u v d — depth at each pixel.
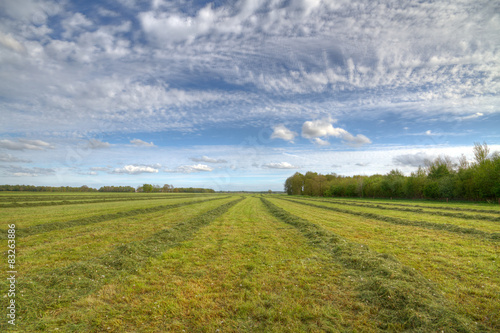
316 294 6.07
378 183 59.75
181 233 13.80
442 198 42.31
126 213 22.94
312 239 12.12
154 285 6.71
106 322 4.93
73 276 6.97
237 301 5.77
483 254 9.12
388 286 5.93
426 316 4.89
